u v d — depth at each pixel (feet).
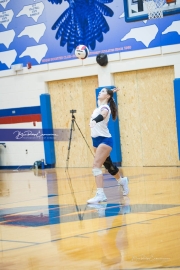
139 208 30.63
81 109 64.34
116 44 59.67
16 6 67.97
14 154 70.74
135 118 59.82
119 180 36.70
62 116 66.03
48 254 20.68
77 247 21.53
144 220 26.58
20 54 68.33
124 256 19.43
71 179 50.98
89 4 61.36
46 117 66.33
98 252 20.36
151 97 58.44
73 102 64.85
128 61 58.95
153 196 35.22
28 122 68.54
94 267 18.21
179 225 24.62
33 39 66.85
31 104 67.97
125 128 60.75
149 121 58.90
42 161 67.00
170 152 57.72
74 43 63.16
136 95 59.47
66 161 65.77
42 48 66.13
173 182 42.32
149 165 59.36
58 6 64.13
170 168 55.16
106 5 59.98
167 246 20.47
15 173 63.72
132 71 59.41
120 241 22.07
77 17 62.49
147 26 57.16
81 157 64.85
